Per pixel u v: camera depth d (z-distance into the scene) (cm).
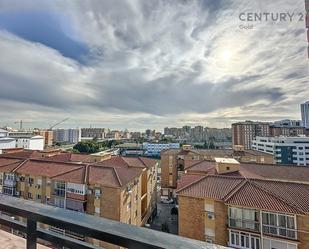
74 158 2458
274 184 1242
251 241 1080
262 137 5478
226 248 81
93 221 106
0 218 135
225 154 3228
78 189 1575
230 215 1138
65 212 118
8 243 158
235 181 1316
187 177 1546
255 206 1071
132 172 1828
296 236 995
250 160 3119
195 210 1231
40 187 1755
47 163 1958
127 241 90
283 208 1029
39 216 116
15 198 142
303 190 1152
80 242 107
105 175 1625
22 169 1880
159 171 3753
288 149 4800
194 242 85
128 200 1617
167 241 86
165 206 2820
